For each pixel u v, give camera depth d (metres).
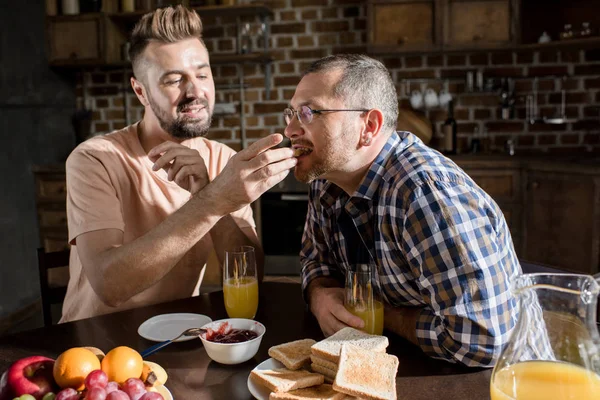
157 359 1.02
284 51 3.84
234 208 1.18
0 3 3.17
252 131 3.94
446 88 3.73
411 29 3.40
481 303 0.98
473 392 0.89
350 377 0.84
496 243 1.05
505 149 3.67
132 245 1.23
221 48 3.86
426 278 1.02
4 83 3.21
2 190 3.17
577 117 3.63
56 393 0.78
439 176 1.05
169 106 1.51
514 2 3.29
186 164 1.36
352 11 3.73
